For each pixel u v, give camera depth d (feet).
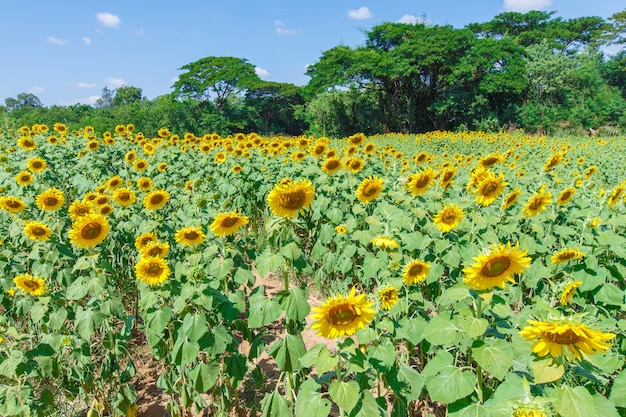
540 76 137.39
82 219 11.66
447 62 134.51
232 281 12.07
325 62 143.02
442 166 34.14
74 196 26.23
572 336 5.85
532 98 139.74
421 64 129.18
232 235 13.33
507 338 8.90
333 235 18.20
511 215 17.54
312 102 159.33
